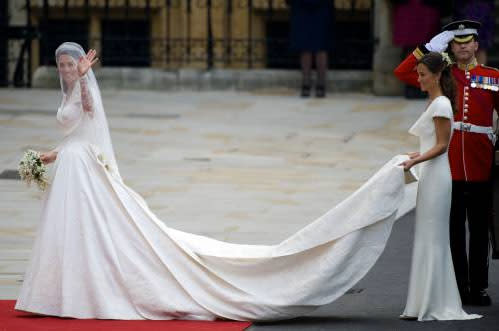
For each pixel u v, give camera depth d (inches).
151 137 1946.4
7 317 936.9
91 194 947.3
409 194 1524.4
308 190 1550.2
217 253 958.4
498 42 2453.2
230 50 2667.3
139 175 1641.2
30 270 948.6
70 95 965.8
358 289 1060.5
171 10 2704.2
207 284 940.0
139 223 948.0
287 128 2049.7
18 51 2726.4
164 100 2379.4
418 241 942.4
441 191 938.1
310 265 935.7
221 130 2022.6
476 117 994.7
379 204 924.6
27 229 1305.4
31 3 2726.4
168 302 932.6
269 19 2701.8
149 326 904.9
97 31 2743.6
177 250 948.6
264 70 2568.9
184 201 1472.7
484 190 997.2
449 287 943.0
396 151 1841.8
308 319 948.6
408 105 2313.0
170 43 2696.9
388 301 1013.2
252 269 945.5
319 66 2411.4
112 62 2748.5
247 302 927.7
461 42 999.0
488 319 939.3
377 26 2513.5
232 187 1567.4
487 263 1002.7
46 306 938.1
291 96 2459.4
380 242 930.1
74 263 936.3
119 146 1857.8
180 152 1822.1
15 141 1850.4
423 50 1012.5
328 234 930.1
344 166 1723.7
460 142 994.1
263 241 1243.2
